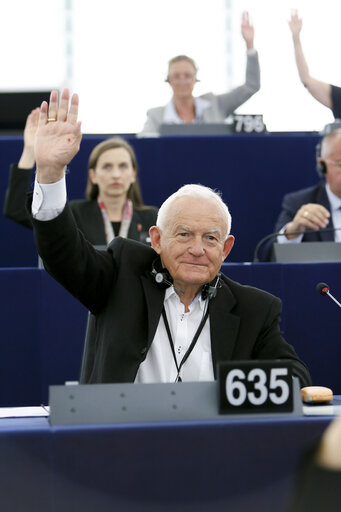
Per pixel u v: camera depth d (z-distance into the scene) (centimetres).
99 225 905
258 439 368
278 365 399
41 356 742
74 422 384
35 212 494
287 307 764
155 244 535
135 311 523
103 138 1102
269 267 763
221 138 1117
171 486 363
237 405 392
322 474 211
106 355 513
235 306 539
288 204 958
